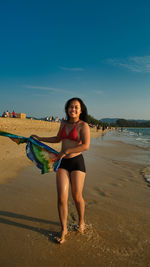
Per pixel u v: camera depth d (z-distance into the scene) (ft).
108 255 7.57
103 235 8.89
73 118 9.41
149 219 10.64
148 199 13.71
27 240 8.23
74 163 8.75
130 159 30.53
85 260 7.23
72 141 9.16
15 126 66.33
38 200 12.01
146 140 80.89
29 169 18.63
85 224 9.77
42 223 9.56
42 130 72.90
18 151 25.77
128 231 9.32
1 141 32.22
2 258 7.09
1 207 10.85
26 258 7.17
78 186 8.61
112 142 61.77
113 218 10.56
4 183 14.48
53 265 6.91
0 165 18.54
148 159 31.17
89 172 20.31
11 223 9.40
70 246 7.98
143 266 7.06
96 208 11.74
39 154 9.68
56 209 11.00
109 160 28.19
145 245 8.30
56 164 8.88
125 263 7.18
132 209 11.86
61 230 8.50
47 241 8.23
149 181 18.29
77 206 9.00
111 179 18.34
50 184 15.02
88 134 8.88
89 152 34.37
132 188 16.06
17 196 12.41
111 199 13.35
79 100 9.36
